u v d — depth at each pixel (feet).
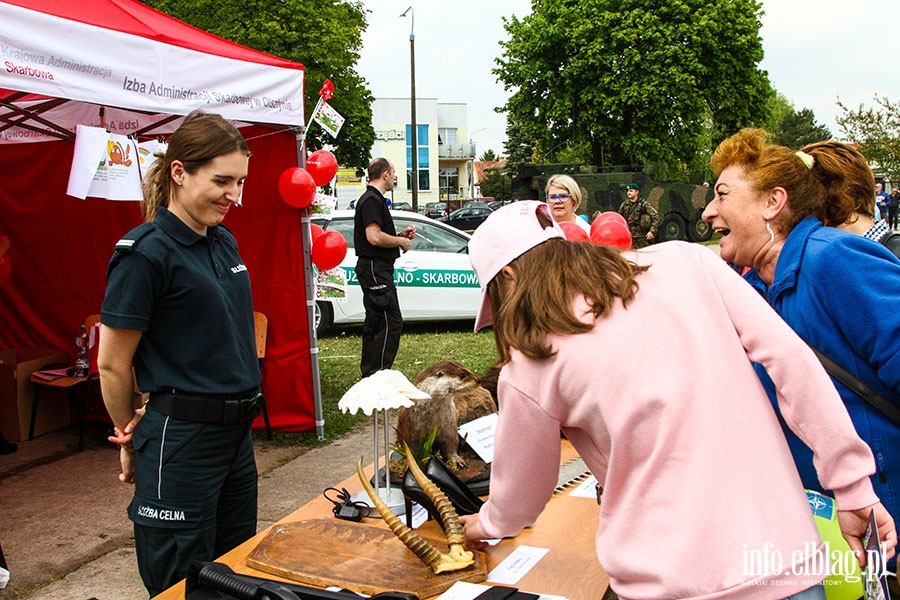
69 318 18.61
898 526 5.58
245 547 6.42
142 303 6.64
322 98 16.30
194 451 6.90
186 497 6.91
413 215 30.19
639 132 82.74
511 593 5.18
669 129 84.48
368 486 5.98
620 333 4.29
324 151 16.78
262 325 16.88
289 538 6.32
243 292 7.55
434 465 6.63
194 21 68.74
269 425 17.25
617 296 4.39
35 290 18.61
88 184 11.53
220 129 6.83
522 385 4.48
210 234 7.36
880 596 4.50
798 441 6.03
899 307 5.25
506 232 4.71
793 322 5.91
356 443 17.08
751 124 89.10
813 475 6.02
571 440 4.73
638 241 39.55
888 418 5.60
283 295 16.93
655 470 4.14
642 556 4.05
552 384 4.37
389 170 19.70
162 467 6.87
